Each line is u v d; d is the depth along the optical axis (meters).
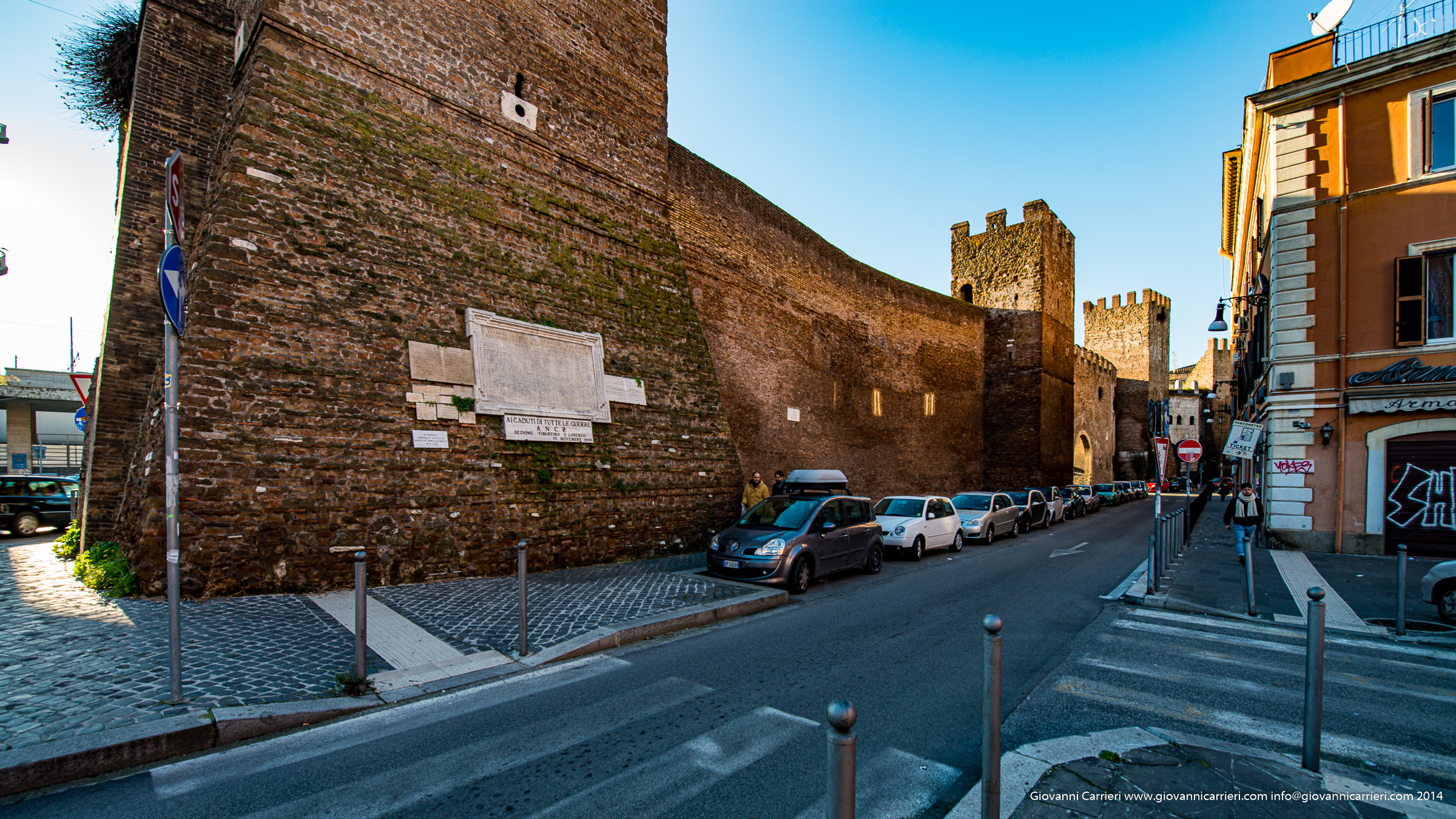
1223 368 55.59
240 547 7.39
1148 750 4.12
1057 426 33.31
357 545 8.23
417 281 9.55
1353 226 13.40
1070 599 9.47
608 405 11.89
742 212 18.91
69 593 7.17
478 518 9.52
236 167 8.08
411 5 10.13
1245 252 24.86
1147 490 43.62
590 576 9.90
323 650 5.86
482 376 9.95
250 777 3.82
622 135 13.52
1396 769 3.95
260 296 7.98
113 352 9.84
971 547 16.70
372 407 8.70
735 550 9.99
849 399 23.78
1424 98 12.84
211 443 7.36
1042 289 32.38
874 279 25.69
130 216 10.01
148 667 5.15
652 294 13.54
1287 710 5.00
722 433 14.22
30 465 29.05
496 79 11.21
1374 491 13.08
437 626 6.87
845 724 2.22
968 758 4.09
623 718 4.75
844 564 11.04
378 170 9.41
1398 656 6.53
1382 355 12.98
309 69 8.93
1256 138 16.55
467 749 4.21
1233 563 12.65
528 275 11.16
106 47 12.27
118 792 3.63
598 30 13.19
